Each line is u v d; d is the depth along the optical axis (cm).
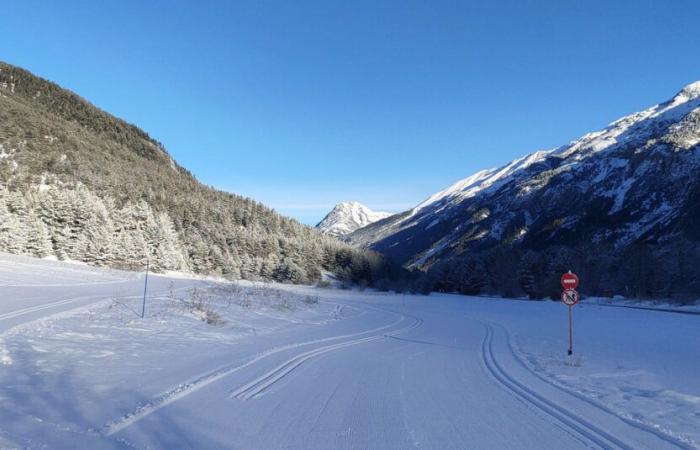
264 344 1340
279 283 8388
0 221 5344
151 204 9131
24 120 11950
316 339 1603
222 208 10919
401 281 9556
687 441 551
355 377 943
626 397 798
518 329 2445
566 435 578
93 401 618
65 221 6166
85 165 10488
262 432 557
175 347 1113
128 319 1410
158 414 591
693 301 5412
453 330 2319
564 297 1344
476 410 696
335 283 9306
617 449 528
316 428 585
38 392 633
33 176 8712
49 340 1012
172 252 7019
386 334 1994
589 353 1435
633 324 2847
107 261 6162
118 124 19025
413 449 520
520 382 916
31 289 2225
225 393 732
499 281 9112
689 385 924
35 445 452
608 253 8662
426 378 962
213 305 2053
